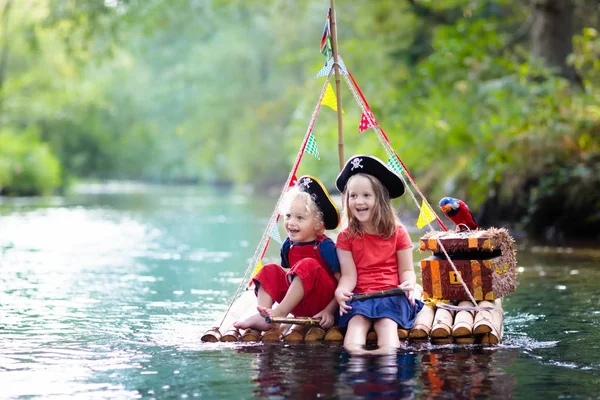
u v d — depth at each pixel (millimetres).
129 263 10227
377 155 18234
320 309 5551
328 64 6383
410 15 22062
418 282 8008
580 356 4766
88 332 5656
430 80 17000
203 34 44156
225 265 9977
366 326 5309
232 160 43250
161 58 47594
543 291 7496
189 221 18516
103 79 47156
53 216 20078
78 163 44344
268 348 5055
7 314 6434
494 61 15406
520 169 14414
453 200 6109
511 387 4043
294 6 30016
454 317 5570
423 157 17734
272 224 5914
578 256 10461
